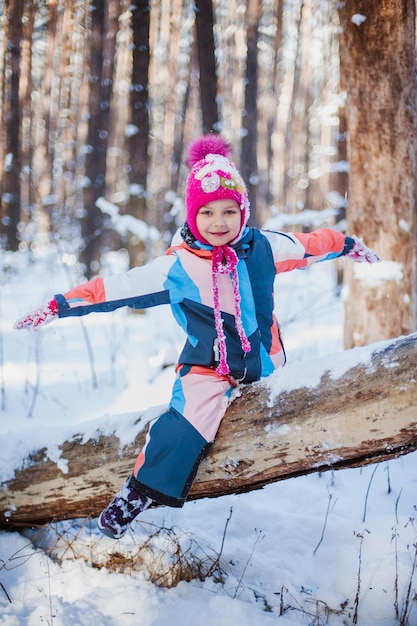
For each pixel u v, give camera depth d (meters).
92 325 7.68
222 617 2.37
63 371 5.56
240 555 2.72
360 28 4.05
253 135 10.15
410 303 4.18
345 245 2.58
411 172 4.10
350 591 2.48
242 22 17.16
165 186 19.58
